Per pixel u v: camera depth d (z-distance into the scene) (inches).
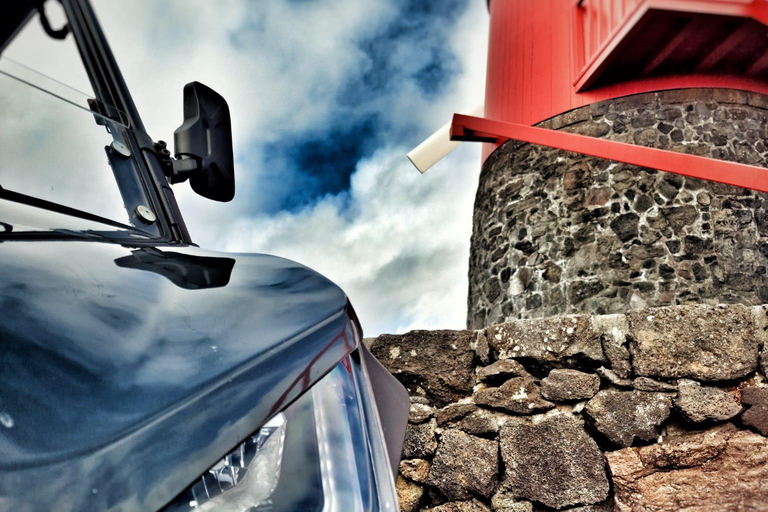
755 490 101.0
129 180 49.9
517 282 274.7
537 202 278.4
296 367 28.9
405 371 124.6
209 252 41.7
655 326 114.0
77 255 32.7
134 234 44.6
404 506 114.9
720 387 110.5
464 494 113.0
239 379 26.1
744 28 229.9
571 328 117.6
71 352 23.7
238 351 27.7
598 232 257.4
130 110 55.3
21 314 24.8
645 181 255.3
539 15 309.9
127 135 53.0
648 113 268.1
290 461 25.5
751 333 111.7
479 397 118.4
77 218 43.3
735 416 107.7
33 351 23.1
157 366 24.9
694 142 261.0
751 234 247.1
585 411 112.4
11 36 47.6
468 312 315.6
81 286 28.7
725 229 245.9
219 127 57.1
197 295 31.8
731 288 239.1
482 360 122.8
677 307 114.5
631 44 248.1
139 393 23.2
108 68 56.4
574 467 108.7
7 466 19.1
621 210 255.9
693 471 104.7
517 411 115.2
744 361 110.1
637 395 111.0
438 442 117.4
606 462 108.7
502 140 304.5
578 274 255.9
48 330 24.4
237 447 24.0
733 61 265.6
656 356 112.5
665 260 243.8
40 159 45.5
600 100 276.7
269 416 25.8
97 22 57.8
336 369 32.1
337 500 25.6
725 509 101.1
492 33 350.9
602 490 107.0
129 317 27.4
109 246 36.7
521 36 316.5
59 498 19.0
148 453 21.4
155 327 27.3
